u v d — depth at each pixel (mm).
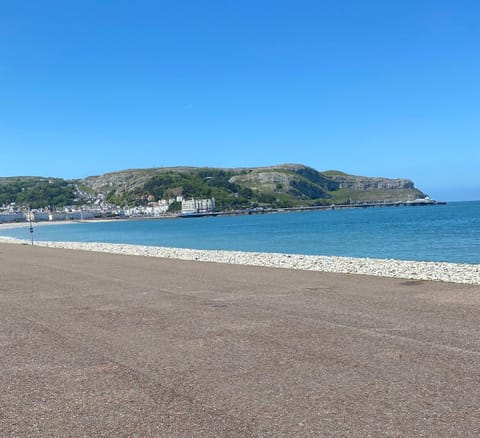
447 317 8891
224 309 10281
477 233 52344
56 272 19078
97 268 20234
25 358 6984
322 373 5969
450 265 18875
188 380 5855
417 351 6750
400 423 4535
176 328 8625
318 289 12805
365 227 76750
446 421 4555
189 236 76750
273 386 5574
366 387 5457
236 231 86938
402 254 33125
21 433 4535
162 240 67188
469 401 4988
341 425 4527
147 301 11609
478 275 15031
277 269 18219
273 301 11133
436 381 5578
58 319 9766
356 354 6699
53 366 6562
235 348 7207
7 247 40906
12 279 17062
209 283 14578
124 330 8594
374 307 10039
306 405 5008
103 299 12102
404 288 12578
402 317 8977
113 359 6816
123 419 4770
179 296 12234
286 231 77812
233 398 5246
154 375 6070
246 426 4555
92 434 4465
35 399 5371
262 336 7867
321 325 8508
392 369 6027
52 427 4641
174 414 4859
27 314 10414
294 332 8055
